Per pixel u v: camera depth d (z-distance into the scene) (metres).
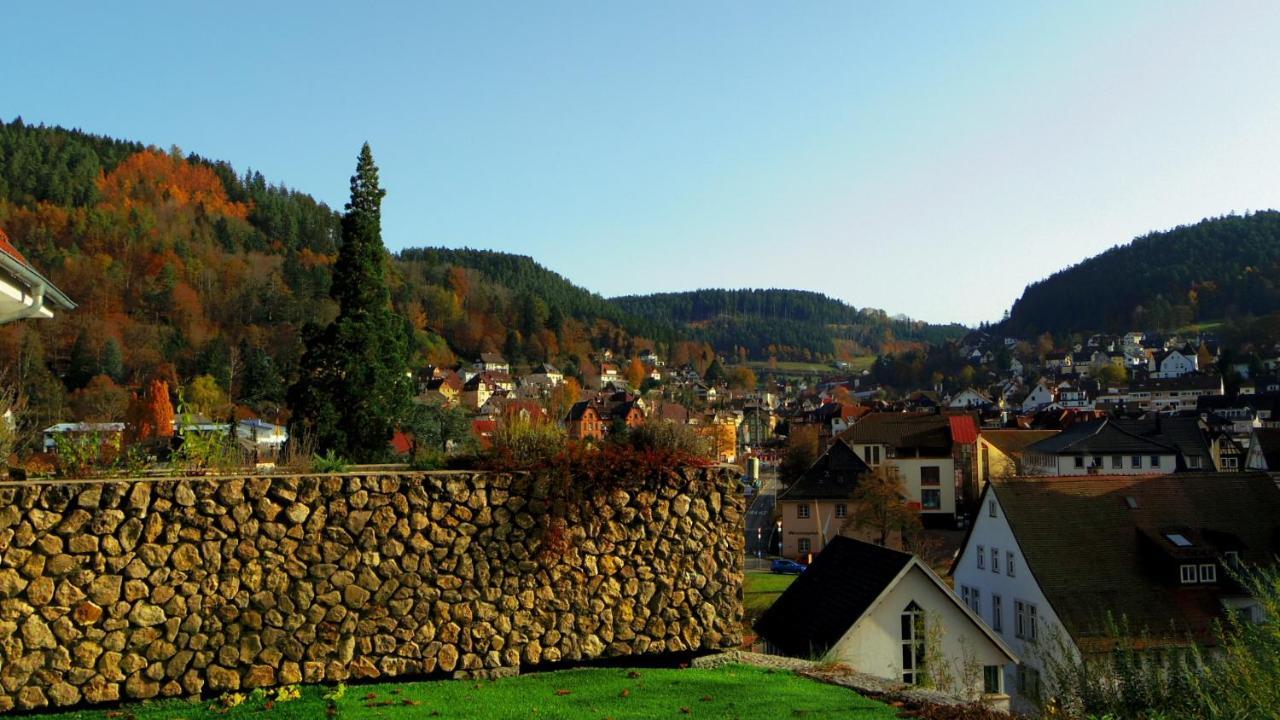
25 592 8.35
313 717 8.31
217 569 9.09
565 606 10.55
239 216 140.75
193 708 8.58
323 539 9.55
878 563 19.95
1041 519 25.70
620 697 9.40
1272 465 54.44
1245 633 10.27
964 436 58.38
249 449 14.62
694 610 11.19
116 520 8.75
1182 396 126.94
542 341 155.50
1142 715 10.45
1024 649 24.91
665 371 181.25
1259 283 179.50
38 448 22.52
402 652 9.73
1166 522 25.47
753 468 23.89
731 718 8.89
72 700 8.43
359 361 26.33
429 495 10.11
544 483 10.63
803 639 20.05
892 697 10.30
